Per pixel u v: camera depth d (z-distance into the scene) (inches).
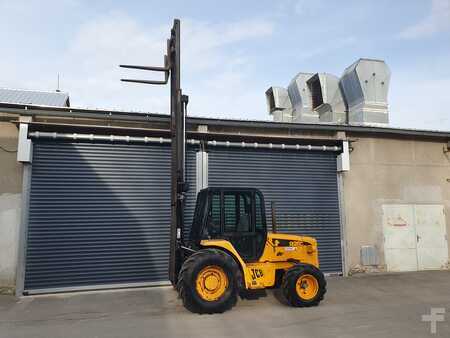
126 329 234.5
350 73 515.8
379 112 498.9
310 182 432.1
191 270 261.7
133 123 384.5
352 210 440.8
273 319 252.4
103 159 370.3
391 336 215.8
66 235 351.6
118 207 369.1
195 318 256.4
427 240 461.1
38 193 349.4
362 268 433.4
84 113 365.1
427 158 478.3
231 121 407.2
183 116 327.6
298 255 303.4
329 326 236.4
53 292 340.5
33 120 357.1
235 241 287.7
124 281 362.3
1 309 288.4
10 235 339.6
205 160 398.6
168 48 329.1
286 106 587.8
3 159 346.6
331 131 445.4
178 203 305.9
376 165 457.1
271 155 423.8
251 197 297.0
